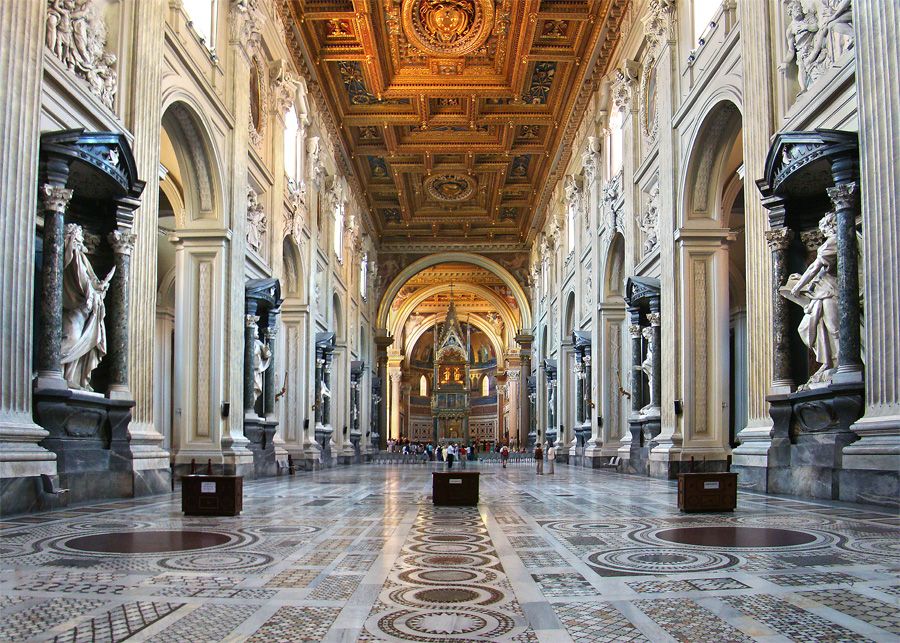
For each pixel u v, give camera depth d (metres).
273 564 4.96
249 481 14.54
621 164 19.98
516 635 3.25
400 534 6.59
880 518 6.95
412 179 34.25
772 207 9.93
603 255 22.31
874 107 7.66
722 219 14.69
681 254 14.55
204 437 14.03
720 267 14.48
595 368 22.42
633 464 17.77
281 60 18.66
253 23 16.14
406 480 16.84
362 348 36.97
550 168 31.45
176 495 10.10
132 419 10.19
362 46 22.33
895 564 4.78
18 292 7.48
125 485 9.56
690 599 3.88
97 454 9.31
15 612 3.58
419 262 42.25
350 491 12.55
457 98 26.33
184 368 14.16
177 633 3.23
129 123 10.24
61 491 8.19
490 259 42.50
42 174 8.23
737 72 11.80
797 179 9.30
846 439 8.34
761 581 4.30
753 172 10.77
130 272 10.14
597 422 22.30
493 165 32.06
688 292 14.48
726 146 13.92
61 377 8.39
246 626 3.36
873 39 7.69
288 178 20.22
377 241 41.44
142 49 10.48
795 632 3.24
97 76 9.55
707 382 14.38
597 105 23.23
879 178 7.61
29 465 7.63
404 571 4.73
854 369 8.30
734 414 19.98
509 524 7.38
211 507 7.90
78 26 9.03
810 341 9.20
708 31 13.27
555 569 4.79
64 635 3.17
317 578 4.48
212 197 14.38
